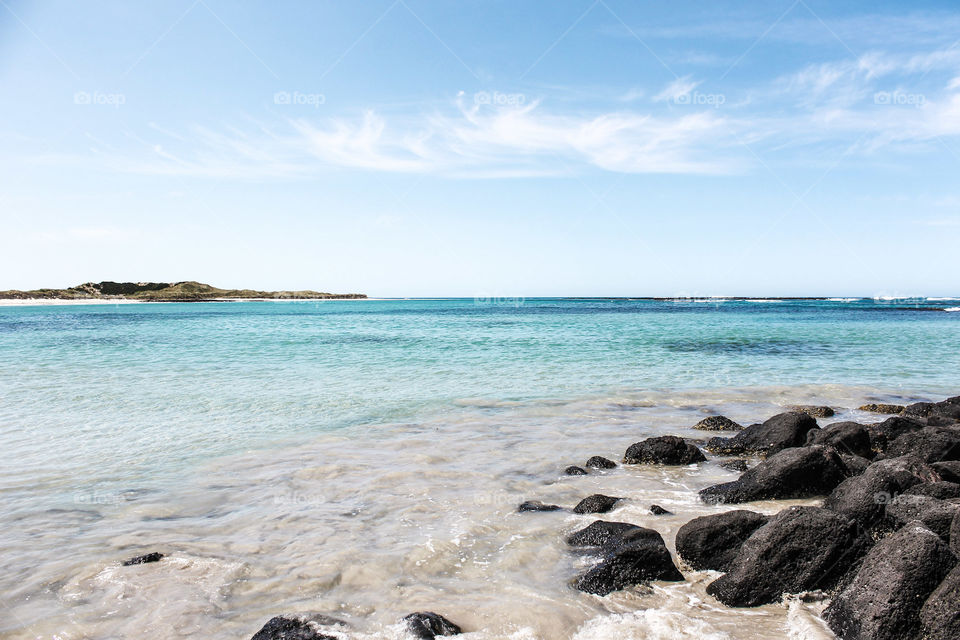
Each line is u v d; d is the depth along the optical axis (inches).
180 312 4665.4
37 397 730.8
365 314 4094.5
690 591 258.2
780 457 388.5
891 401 746.8
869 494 308.3
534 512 348.5
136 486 397.7
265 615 234.2
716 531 281.4
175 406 679.1
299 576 265.6
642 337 1674.5
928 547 221.0
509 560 283.0
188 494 382.0
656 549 271.6
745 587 248.1
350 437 540.7
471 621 227.3
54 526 326.0
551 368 1015.6
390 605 239.9
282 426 583.8
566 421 614.9
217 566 275.0
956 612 199.5
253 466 444.8
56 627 224.2
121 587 255.4
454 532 317.7
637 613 235.9
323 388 805.9
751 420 626.8
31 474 423.5
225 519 338.0
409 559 283.1
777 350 1317.7
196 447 501.4
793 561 252.7
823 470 377.4
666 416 642.8
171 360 1133.1
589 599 247.6
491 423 603.2
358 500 370.9
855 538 256.4
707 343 1482.5
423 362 1101.1
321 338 1720.0
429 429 574.6
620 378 908.6
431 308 5915.4
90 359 1149.7
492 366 1040.2
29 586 255.8
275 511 350.6
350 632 217.0
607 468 447.8
